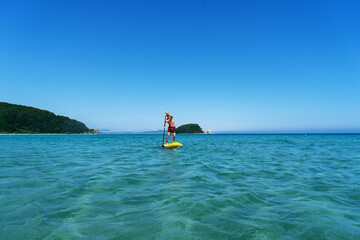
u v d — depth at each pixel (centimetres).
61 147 1603
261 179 536
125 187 445
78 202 350
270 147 1673
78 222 272
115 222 274
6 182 480
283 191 427
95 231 248
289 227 266
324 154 1143
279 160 891
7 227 255
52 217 288
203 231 252
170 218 288
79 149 1410
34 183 473
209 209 323
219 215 301
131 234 242
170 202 352
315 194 408
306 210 324
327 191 430
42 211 309
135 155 1040
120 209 320
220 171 634
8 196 378
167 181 501
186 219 286
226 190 429
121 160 858
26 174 571
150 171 622
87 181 496
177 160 863
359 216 303
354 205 349
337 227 267
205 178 537
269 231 254
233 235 243
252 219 289
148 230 253
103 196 384
